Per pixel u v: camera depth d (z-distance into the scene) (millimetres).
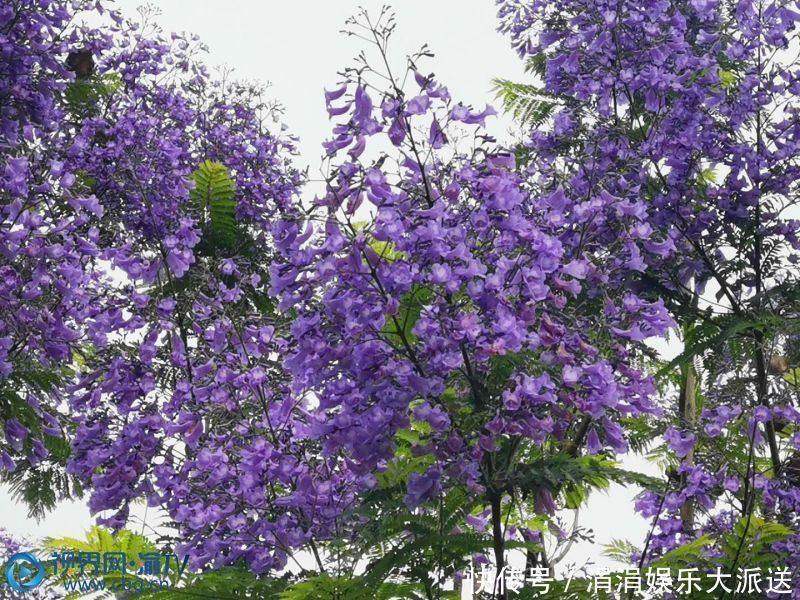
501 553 4773
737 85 7207
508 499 5281
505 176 4527
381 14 4434
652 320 4910
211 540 5273
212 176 8781
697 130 6965
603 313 4926
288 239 4301
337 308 4266
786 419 6395
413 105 4391
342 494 5152
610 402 4465
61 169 7398
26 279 6938
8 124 8359
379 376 4363
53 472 8602
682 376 7961
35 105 8469
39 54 8406
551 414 4543
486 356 4332
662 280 7113
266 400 5547
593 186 5441
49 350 7129
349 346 4340
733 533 6023
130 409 6055
